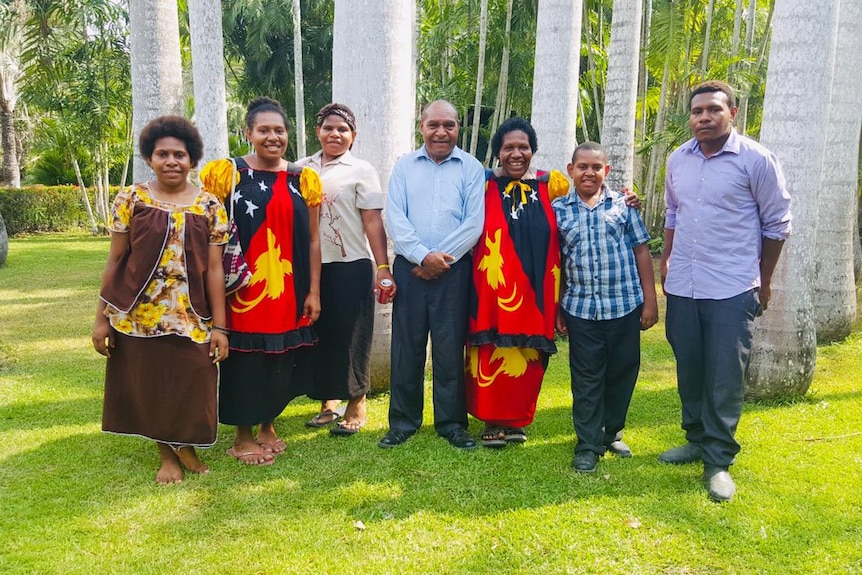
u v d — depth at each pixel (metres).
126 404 3.27
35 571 2.58
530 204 3.62
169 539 2.82
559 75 6.05
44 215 16.98
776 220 3.19
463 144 14.51
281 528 2.91
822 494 3.19
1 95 16.98
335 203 3.81
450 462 3.58
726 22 12.55
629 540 2.81
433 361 3.78
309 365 3.92
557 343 6.30
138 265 3.10
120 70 13.64
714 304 3.26
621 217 3.46
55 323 6.97
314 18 17.28
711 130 3.14
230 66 18.55
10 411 4.35
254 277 3.38
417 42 12.80
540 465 3.54
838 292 6.16
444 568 2.62
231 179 3.37
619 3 7.16
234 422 3.53
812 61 4.27
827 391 4.75
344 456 3.67
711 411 3.27
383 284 3.76
